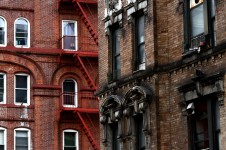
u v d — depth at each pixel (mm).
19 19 63500
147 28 40156
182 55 37719
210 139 35500
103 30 44906
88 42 64625
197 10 37188
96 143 63438
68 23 64625
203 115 36312
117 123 43000
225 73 34656
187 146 37000
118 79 43156
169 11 39281
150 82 39562
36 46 63438
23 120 62469
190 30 37594
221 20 35094
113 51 44156
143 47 41188
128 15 42094
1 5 63062
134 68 41438
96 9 65000
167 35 39312
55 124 63219
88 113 63656
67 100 63938
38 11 63938
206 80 35625
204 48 36031
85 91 64188
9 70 62656
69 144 63438
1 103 62281
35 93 63000
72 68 64250
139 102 39938
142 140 40656
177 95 38000
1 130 61969
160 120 38719
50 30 64062
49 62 63688
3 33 62938
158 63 39250
